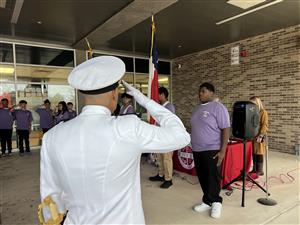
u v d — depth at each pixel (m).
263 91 6.32
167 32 6.14
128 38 6.57
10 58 6.51
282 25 5.64
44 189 0.84
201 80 8.27
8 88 6.57
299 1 4.38
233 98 7.14
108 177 0.75
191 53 8.56
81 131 0.77
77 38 6.49
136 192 0.86
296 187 3.51
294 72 5.64
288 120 5.78
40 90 7.05
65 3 4.28
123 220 0.78
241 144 3.68
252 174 3.88
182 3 4.46
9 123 6.24
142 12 4.50
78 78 0.81
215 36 6.50
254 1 4.39
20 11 4.64
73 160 0.75
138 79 8.74
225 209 2.84
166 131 0.82
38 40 6.63
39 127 7.13
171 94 9.68
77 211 0.78
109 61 0.87
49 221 0.80
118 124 0.78
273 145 6.11
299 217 2.63
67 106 6.93
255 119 2.85
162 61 9.44
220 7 4.63
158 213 2.78
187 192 3.43
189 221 2.58
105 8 4.52
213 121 2.60
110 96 0.83
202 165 2.72
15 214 2.88
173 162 4.48
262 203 2.96
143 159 5.49
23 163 5.34
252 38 6.55
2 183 3.99
